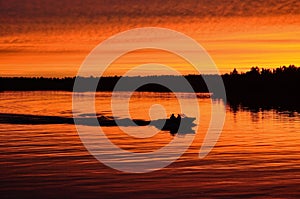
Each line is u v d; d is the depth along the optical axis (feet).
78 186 67.00
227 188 65.77
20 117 170.40
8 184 67.92
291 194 62.59
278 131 131.44
